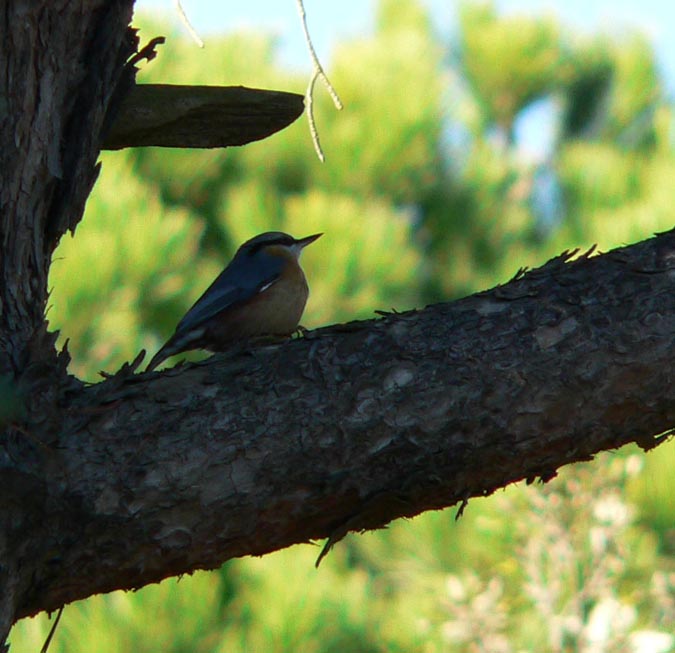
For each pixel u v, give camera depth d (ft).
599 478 36.11
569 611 35.17
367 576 42.34
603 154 71.77
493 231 64.39
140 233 46.11
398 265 52.13
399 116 58.49
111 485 15.11
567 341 15.39
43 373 15.47
